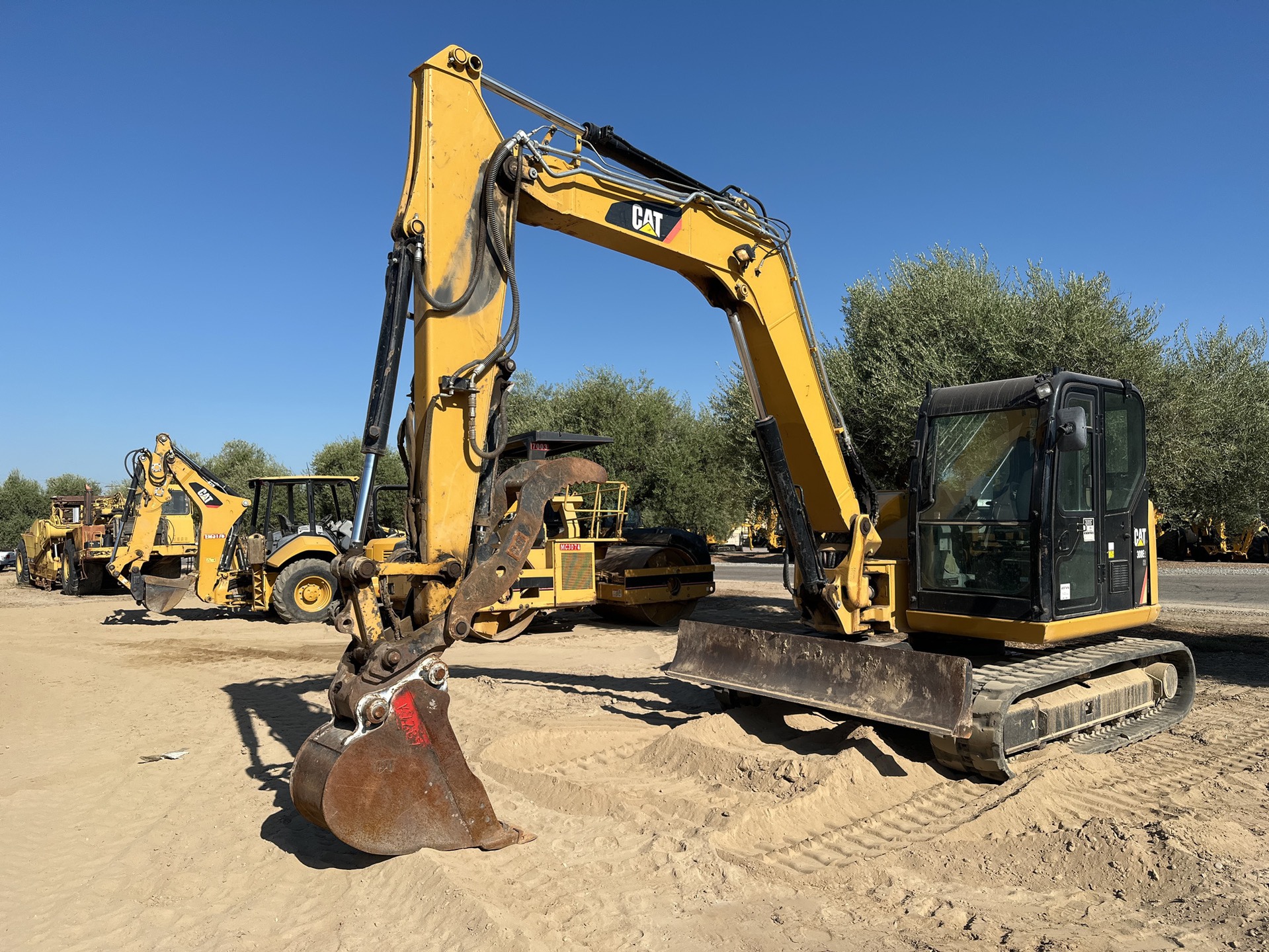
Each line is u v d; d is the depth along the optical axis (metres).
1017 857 4.20
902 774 5.32
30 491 47.28
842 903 3.77
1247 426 10.95
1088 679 6.25
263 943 3.54
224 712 7.83
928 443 6.70
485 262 4.92
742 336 6.60
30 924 3.78
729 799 5.01
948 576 6.52
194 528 18.66
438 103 4.85
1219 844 4.15
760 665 6.34
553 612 14.62
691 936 3.46
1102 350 10.15
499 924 3.40
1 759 6.40
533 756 6.07
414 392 4.86
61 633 13.73
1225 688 8.19
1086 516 6.25
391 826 4.06
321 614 14.52
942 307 11.66
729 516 27.30
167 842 4.68
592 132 5.57
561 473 4.81
